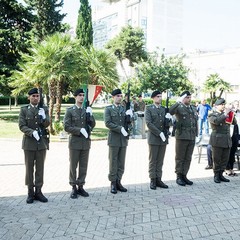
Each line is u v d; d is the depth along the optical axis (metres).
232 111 7.66
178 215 5.44
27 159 5.93
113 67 18.83
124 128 6.79
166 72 29.19
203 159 10.39
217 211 5.67
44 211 5.50
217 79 34.16
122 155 6.81
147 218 5.27
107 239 4.48
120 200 6.16
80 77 15.50
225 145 7.45
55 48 14.03
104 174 8.22
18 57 20.50
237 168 9.25
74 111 6.38
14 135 14.70
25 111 6.00
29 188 5.96
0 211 5.46
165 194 6.59
